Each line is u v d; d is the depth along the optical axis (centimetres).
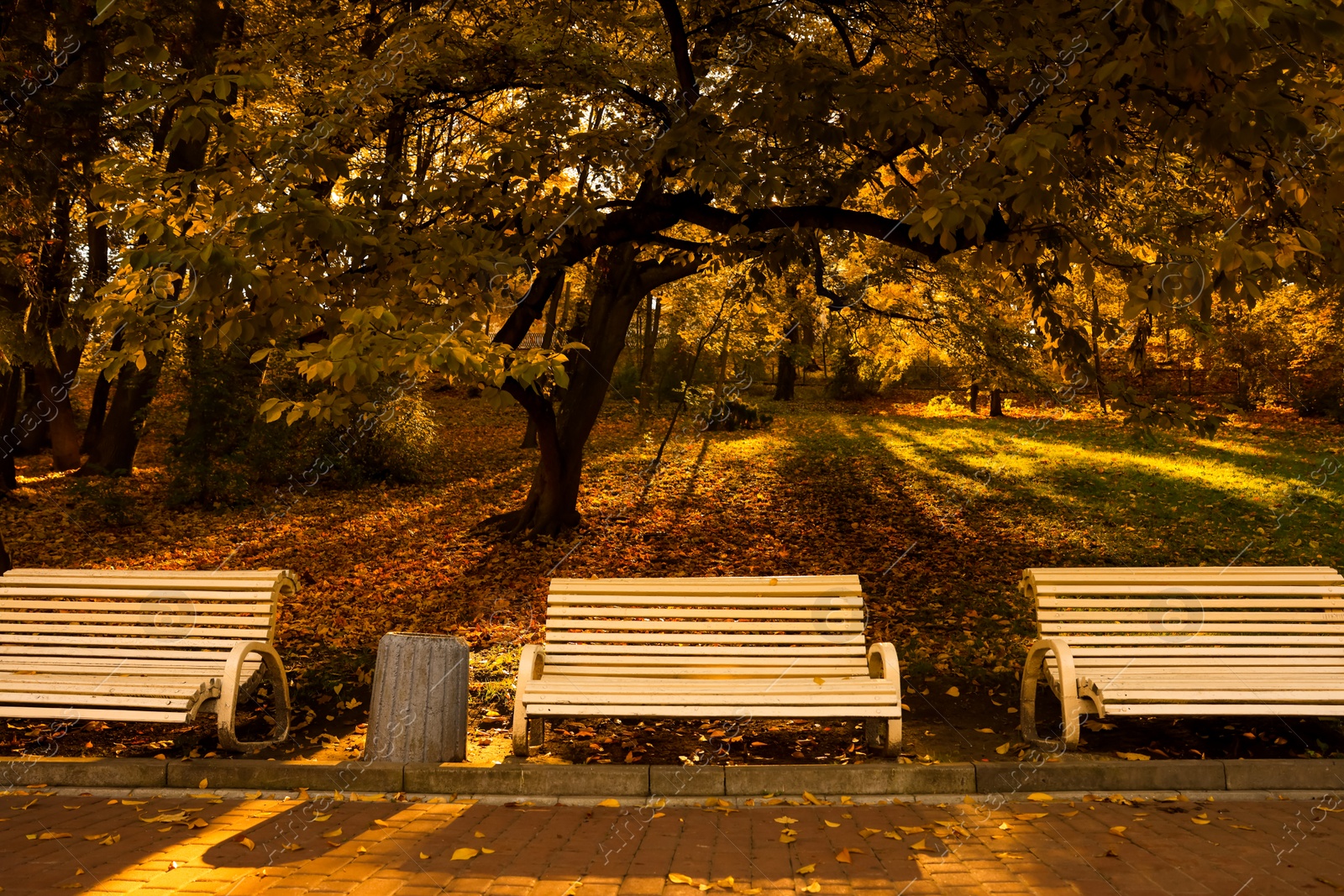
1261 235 602
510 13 1084
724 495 1684
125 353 602
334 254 658
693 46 1034
